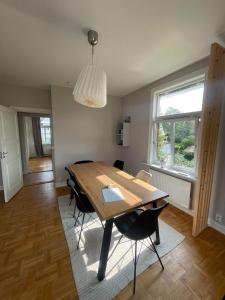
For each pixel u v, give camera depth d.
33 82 3.39
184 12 1.44
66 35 1.79
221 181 2.10
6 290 1.32
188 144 2.67
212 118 1.91
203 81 2.43
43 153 8.42
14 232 2.10
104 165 3.10
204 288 1.36
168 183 2.83
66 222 2.32
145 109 3.59
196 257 1.69
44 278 1.42
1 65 2.54
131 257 1.68
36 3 1.34
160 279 1.43
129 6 1.37
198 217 2.01
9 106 3.57
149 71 2.77
